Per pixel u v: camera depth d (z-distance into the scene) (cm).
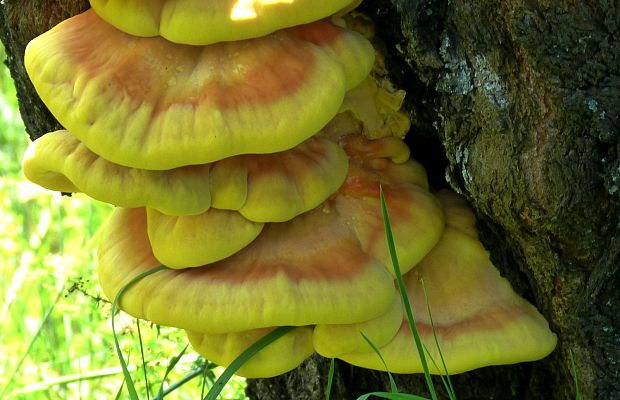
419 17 124
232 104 120
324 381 147
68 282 161
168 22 119
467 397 141
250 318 122
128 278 128
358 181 129
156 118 120
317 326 127
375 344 126
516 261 129
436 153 133
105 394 163
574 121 122
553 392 136
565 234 125
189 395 160
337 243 127
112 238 131
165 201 122
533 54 121
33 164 125
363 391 146
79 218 191
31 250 177
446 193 134
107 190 121
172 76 121
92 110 120
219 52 122
